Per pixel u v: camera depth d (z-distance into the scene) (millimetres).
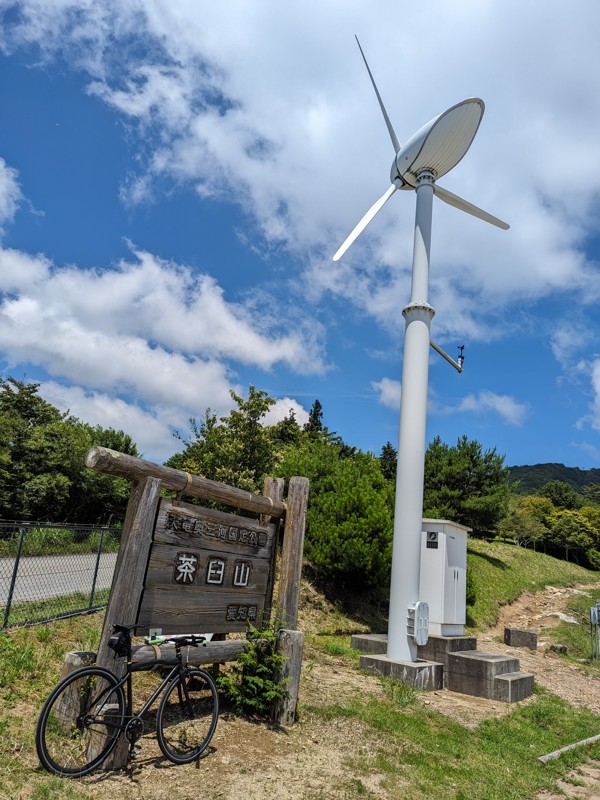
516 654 15109
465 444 33281
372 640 11344
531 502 49938
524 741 7535
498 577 27609
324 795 4555
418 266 11867
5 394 30047
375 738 6258
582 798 5828
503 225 14070
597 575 38125
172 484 5242
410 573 10422
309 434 41156
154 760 4602
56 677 5863
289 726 6051
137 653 4723
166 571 5191
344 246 12641
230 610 5965
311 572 15789
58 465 24828
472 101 11273
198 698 6043
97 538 12250
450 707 8648
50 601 9234
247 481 15039
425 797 4965
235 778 4562
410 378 11297
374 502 15625
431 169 12289
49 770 3924
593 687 12203
